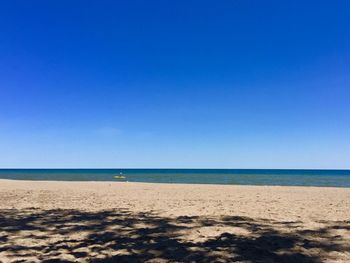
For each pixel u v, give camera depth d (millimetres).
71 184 31188
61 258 6383
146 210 12539
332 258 6273
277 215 11266
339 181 50625
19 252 6762
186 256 6406
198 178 61000
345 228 8805
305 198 17750
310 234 8086
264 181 49438
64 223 9727
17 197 17578
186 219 10336
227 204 14562
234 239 7605
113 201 15844
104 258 6367
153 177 66750
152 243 7359
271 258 6270
